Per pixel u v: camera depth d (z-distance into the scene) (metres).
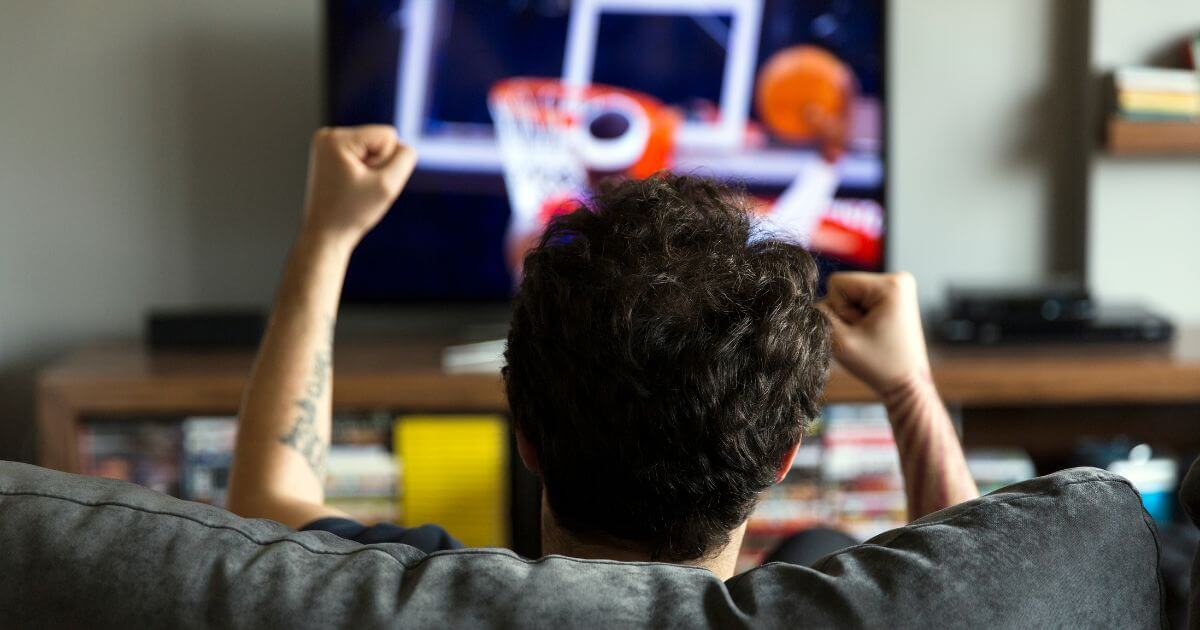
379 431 2.71
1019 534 0.57
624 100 3.02
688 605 0.54
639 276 0.65
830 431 2.78
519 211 3.05
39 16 3.09
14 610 0.53
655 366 0.64
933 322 3.15
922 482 0.94
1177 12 3.10
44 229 3.17
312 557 0.56
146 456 2.68
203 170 3.19
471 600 0.54
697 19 3.00
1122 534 0.58
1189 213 3.20
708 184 0.78
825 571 0.57
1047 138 3.28
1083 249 3.25
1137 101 3.03
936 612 0.54
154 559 0.54
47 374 2.66
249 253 3.22
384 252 3.04
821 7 3.00
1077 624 0.55
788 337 0.66
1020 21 3.24
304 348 0.93
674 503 0.67
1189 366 2.72
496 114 3.01
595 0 2.98
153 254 3.21
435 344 3.06
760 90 3.03
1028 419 3.12
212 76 3.16
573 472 0.68
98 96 3.14
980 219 3.31
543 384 0.67
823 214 3.07
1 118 3.11
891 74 3.02
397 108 2.98
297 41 3.16
